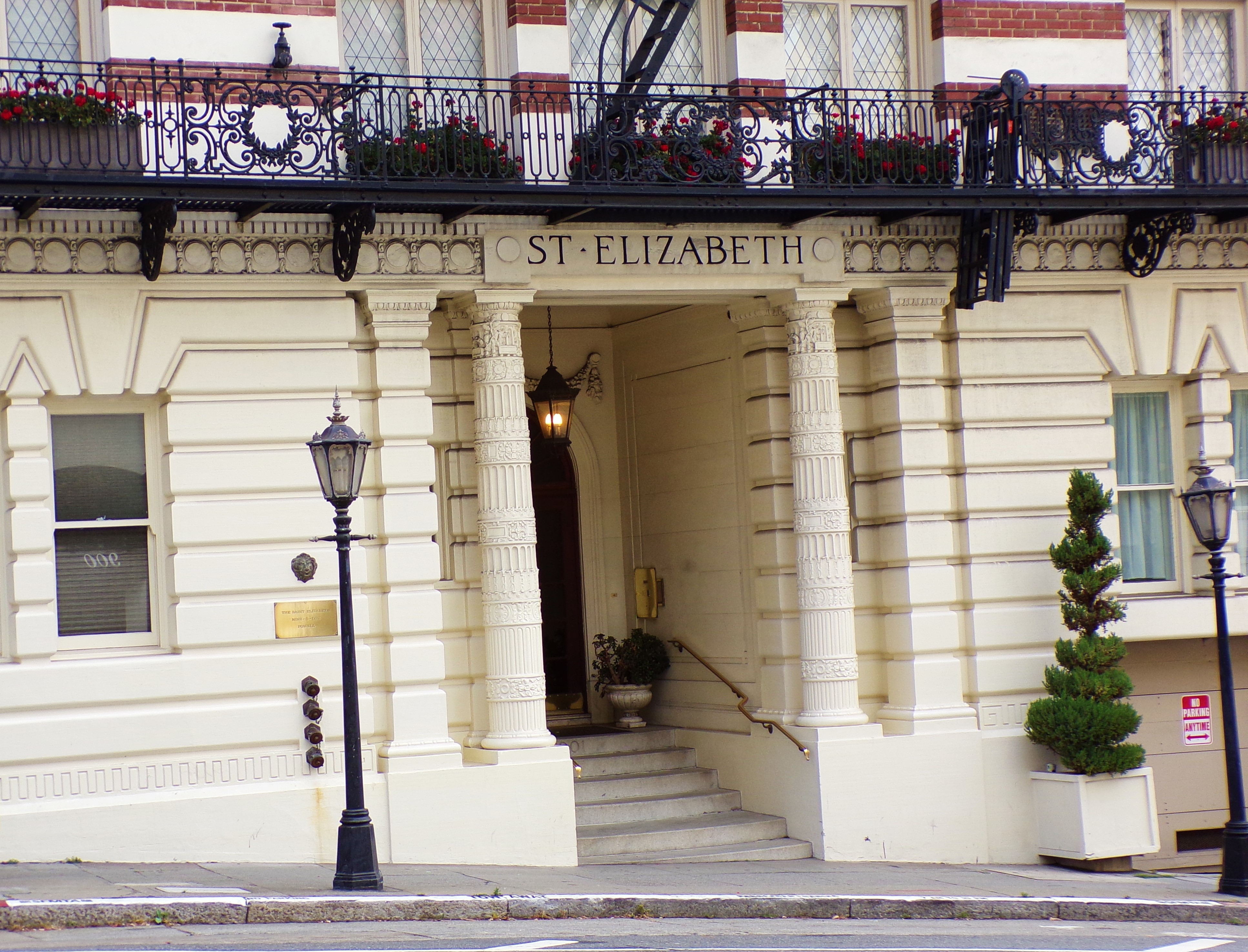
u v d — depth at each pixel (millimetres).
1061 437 15984
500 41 14828
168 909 10586
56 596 13391
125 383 13398
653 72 14445
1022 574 15781
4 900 10484
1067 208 15070
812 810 15094
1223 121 15797
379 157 13266
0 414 13312
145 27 13562
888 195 14477
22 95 12766
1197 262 16453
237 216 13633
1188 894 13469
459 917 11344
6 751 12891
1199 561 16609
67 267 13242
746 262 15023
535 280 14438
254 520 13711
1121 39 16359
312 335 13906
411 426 14109
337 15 14328
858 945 10234
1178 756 16484
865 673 15812
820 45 15859
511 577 14328
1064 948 10344
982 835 15414
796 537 15367
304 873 12625
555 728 17469
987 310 15820
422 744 13977
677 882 13211
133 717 13242
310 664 13766
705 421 16750
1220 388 16516
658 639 17547
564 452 18000
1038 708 15328
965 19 15883
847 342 15969
